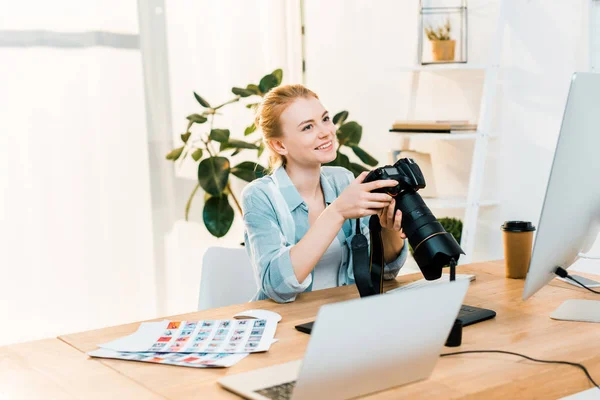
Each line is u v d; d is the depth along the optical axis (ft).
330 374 3.13
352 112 12.23
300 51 11.94
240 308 5.22
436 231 4.55
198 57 10.90
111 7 10.16
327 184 6.35
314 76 12.17
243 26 11.23
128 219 10.43
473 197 10.14
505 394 3.57
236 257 6.59
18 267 9.73
